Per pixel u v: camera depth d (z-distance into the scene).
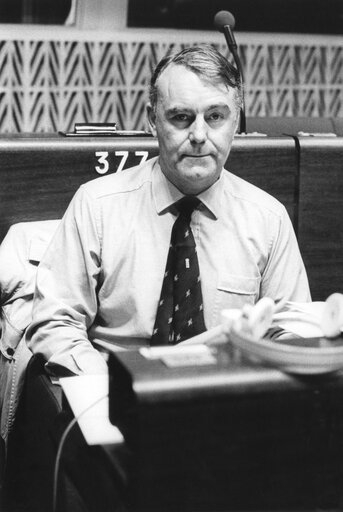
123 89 5.25
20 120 5.08
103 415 1.36
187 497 1.14
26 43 4.95
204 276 2.01
